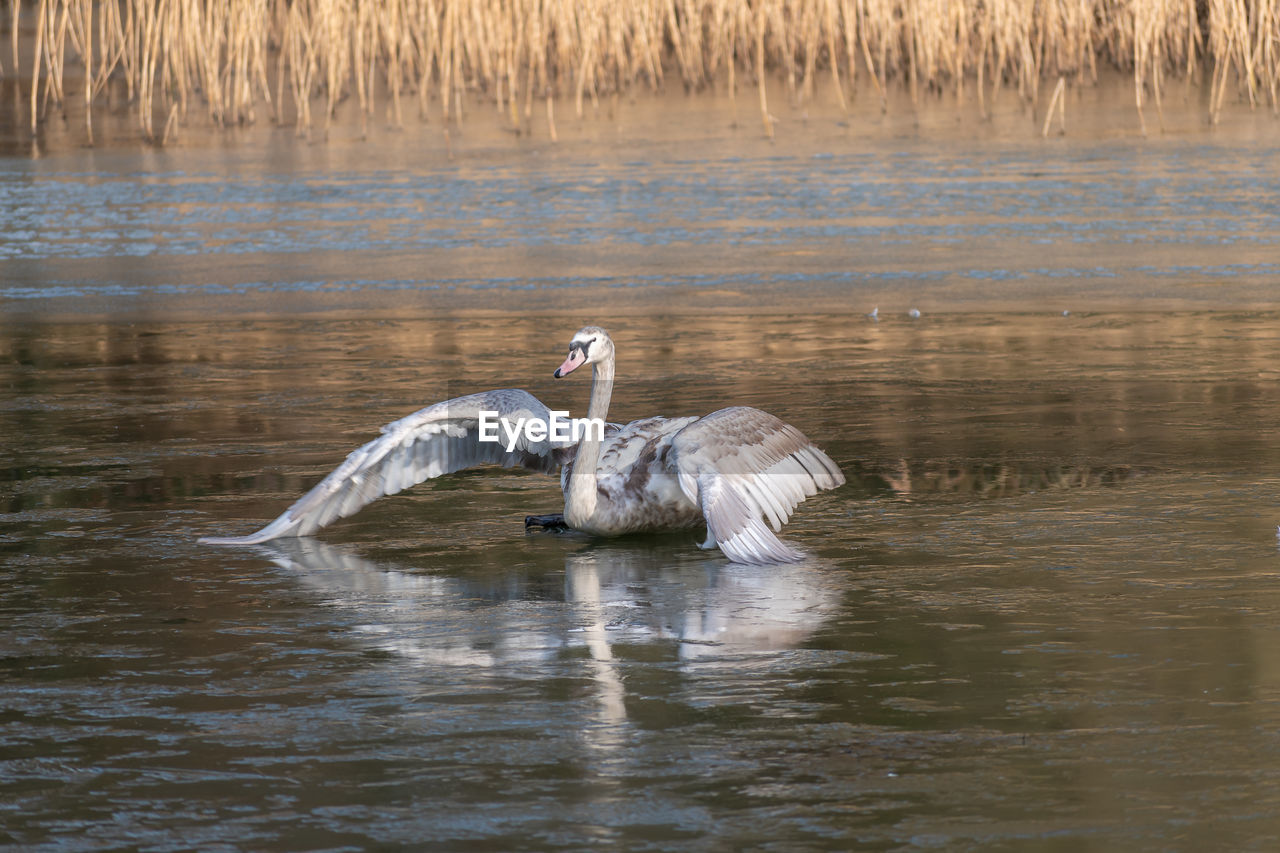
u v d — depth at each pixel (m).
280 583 10.02
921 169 32.06
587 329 11.33
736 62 49.03
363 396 15.84
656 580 10.07
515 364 17.36
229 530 11.31
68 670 8.27
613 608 9.38
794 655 8.38
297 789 6.68
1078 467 12.71
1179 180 30.05
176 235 26.50
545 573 10.30
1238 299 20.64
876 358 17.45
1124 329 18.92
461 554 10.84
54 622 9.15
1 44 55.25
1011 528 11.00
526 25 41.50
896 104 42.44
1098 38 47.19
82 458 13.53
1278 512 11.22
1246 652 8.24
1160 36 38.72
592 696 7.77
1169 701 7.54
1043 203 28.22
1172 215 26.86
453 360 17.66
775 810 6.40
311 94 45.56
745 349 18.08
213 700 7.78
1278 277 21.98
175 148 36.44
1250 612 8.95
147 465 13.26
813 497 12.05
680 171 32.16
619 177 31.56
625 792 6.60
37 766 6.97
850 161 33.16
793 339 18.62
